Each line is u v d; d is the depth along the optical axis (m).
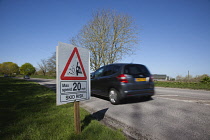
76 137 2.23
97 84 6.14
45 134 2.37
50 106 4.38
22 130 2.54
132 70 4.93
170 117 3.42
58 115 3.42
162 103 4.91
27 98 5.80
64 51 2.29
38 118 3.21
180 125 2.92
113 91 5.05
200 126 2.84
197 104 4.66
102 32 22.12
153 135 2.52
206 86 11.28
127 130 2.75
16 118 3.21
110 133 2.39
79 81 2.53
